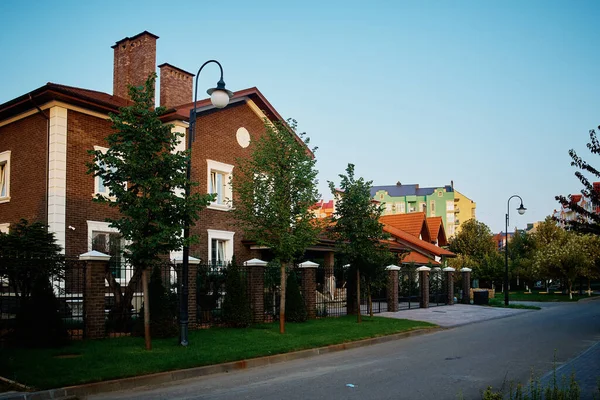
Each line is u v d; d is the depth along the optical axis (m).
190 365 10.59
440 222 46.19
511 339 16.33
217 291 17.97
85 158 18.78
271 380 9.92
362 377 10.10
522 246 68.81
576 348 14.21
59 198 17.80
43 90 17.69
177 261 15.82
